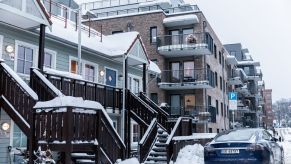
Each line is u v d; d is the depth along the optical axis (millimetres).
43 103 10000
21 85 10664
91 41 17984
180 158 14789
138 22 33750
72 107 9711
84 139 10227
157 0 40750
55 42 15609
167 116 17875
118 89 17969
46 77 12570
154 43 32875
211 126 33844
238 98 55875
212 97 35438
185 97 32344
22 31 13875
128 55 18422
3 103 11031
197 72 31578
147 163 14789
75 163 12352
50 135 9797
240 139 10648
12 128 13094
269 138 11703
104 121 11227
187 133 17500
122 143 11969
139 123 17516
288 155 21547
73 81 14062
